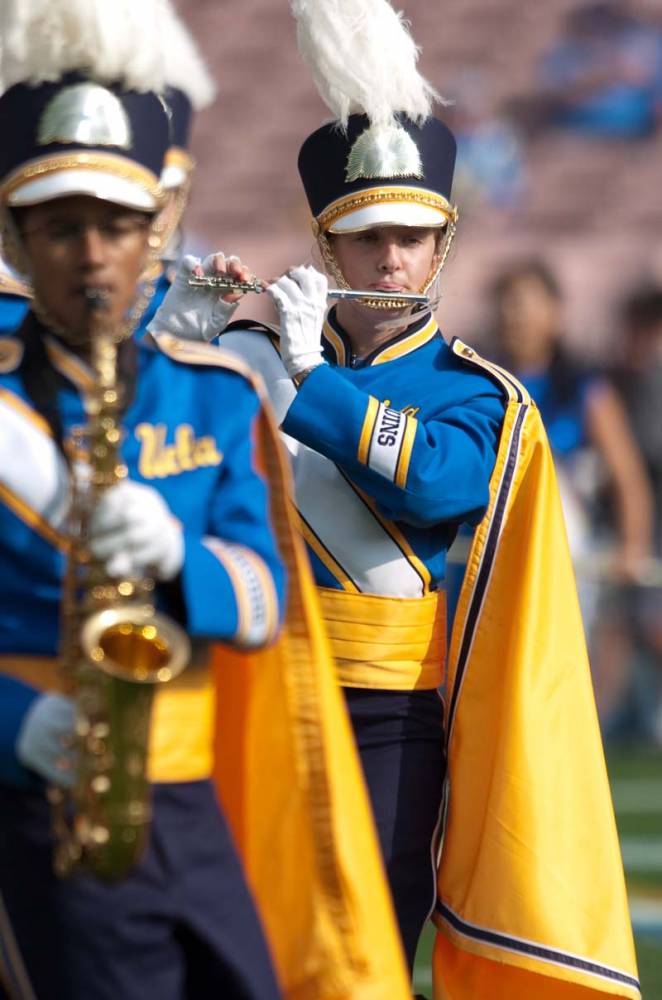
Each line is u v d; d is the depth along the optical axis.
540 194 71.56
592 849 15.63
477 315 58.28
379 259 16.09
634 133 74.31
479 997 15.88
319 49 16.03
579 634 16.06
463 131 71.12
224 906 10.94
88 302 10.70
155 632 10.25
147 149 10.91
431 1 78.75
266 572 11.05
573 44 76.69
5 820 10.73
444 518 15.48
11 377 10.85
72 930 10.54
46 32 10.92
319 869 11.91
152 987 10.67
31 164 10.73
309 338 15.67
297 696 11.89
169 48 17.34
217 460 11.16
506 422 16.05
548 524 16.05
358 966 11.88
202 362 11.32
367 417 15.28
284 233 73.00
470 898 15.66
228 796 12.37
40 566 10.67
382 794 15.51
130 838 10.29
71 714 10.52
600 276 66.81
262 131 77.25
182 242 17.88
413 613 15.73
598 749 15.88
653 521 35.47
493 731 15.94
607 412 34.06
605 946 15.41
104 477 10.48
